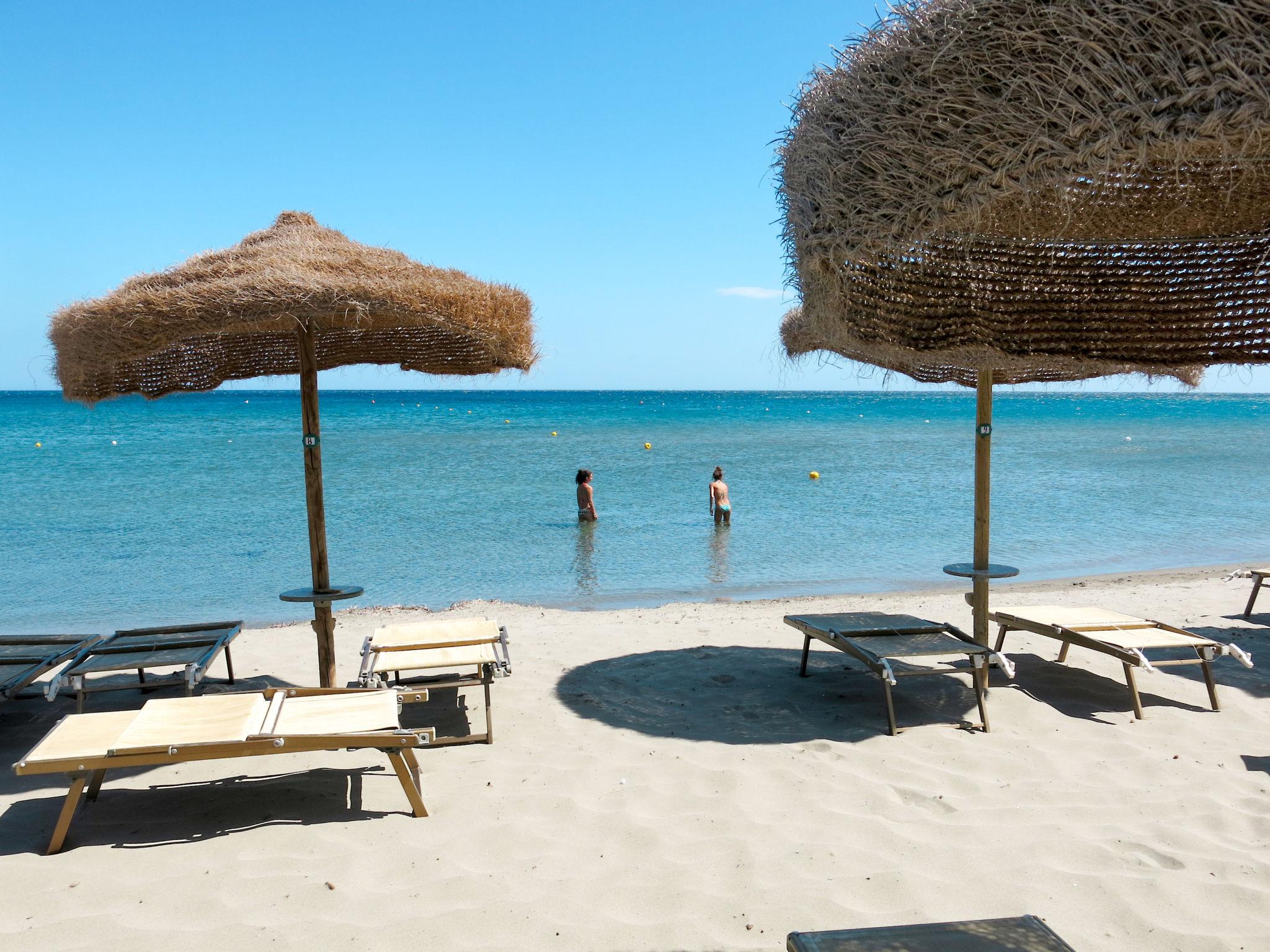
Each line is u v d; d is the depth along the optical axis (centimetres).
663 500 1545
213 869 288
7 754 409
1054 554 1064
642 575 950
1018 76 264
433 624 480
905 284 391
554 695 484
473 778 366
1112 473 1988
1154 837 306
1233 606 707
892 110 293
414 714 456
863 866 287
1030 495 1595
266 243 441
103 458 2378
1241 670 518
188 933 250
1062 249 429
